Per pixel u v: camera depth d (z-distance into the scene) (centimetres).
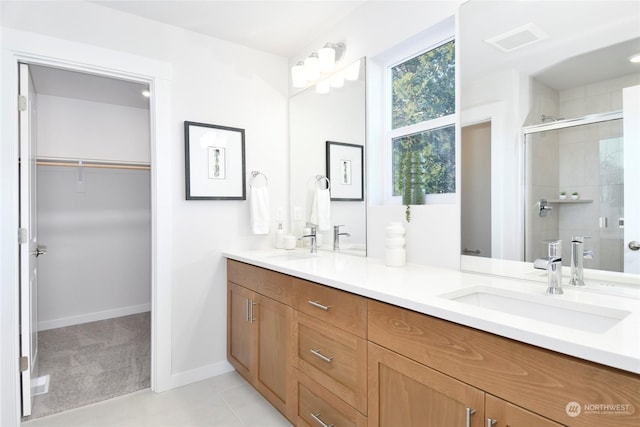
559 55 126
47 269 333
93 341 302
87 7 199
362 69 208
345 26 219
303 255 229
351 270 163
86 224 354
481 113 150
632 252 109
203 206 237
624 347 70
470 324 92
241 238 253
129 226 378
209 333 240
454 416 98
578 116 121
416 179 183
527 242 135
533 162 133
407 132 189
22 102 189
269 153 267
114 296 370
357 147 214
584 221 120
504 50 142
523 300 118
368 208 208
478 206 152
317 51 243
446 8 163
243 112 254
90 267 356
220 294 245
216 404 204
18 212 188
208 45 240
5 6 179
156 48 220
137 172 381
